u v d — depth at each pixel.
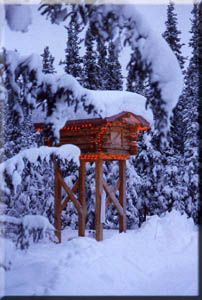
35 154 11.35
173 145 24.97
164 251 12.70
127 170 22.56
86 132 13.84
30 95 10.11
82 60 25.53
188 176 24.38
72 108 10.62
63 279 8.71
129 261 10.78
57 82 10.31
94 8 8.49
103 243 12.47
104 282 8.94
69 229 19.62
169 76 7.90
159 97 7.96
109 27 8.15
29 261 10.45
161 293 8.20
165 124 8.09
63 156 12.04
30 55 10.10
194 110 24.58
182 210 24.06
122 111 13.21
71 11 9.17
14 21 8.05
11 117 10.16
